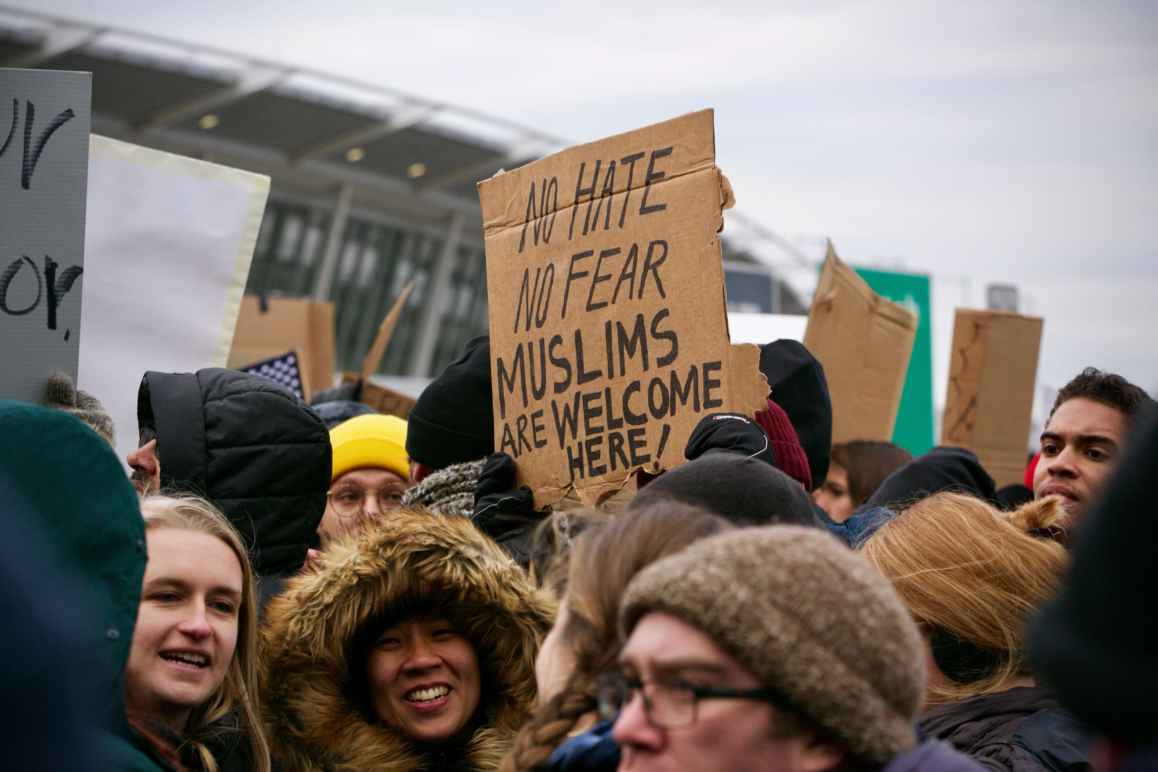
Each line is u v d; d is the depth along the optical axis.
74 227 3.27
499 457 3.30
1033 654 1.09
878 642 1.50
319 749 2.87
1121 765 1.05
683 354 2.97
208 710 2.68
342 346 38.47
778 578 1.50
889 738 1.49
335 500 4.47
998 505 4.33
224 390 3.42
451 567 2.83
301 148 30.56
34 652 1.42
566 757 1.87
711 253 2.94
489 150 31.61
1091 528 1.06
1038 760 2.37
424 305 39.88
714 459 2.36
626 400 3.05
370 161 33.19
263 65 26.31
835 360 4.70
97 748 1.49
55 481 1.63
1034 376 5.49
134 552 1.69
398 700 2.88
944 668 2.63
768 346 3.49
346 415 5.25
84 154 3.29
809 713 1.48
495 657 2.90
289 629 2.87
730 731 1.48
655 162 3.05
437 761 2.90
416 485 3.67
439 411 3.64
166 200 3.97
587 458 3.12
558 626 2.04
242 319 7.29
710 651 1.50
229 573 2.65
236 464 3.33
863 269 9.29
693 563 1.54
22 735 1.41
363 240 37.69
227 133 29.75
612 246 3.11
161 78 26.03
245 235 4.01
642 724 1.52
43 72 3.27
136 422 3.89
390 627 2.88
